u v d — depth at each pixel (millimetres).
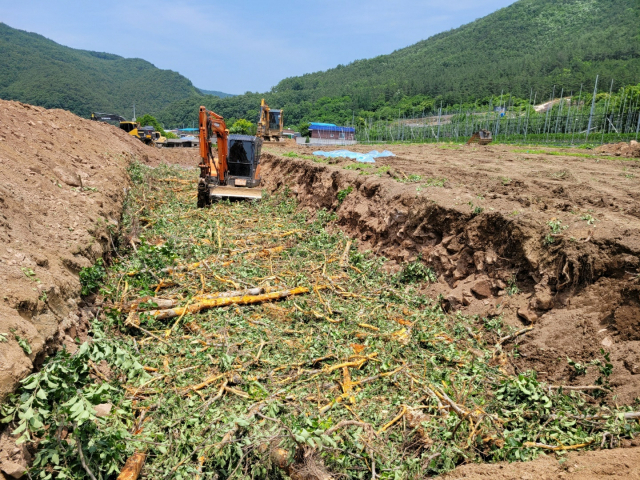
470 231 8266
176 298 7801
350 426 4777
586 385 5258
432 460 4316
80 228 8031
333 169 15227
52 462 3699
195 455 4316
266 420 4711
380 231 10797
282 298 8172
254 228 12828
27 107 15273
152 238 11133
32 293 5051
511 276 7355
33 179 8672
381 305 8117
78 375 4328
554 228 7031
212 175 16516
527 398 5191
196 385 5426
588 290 6188
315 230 13078
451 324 7359
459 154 23922
